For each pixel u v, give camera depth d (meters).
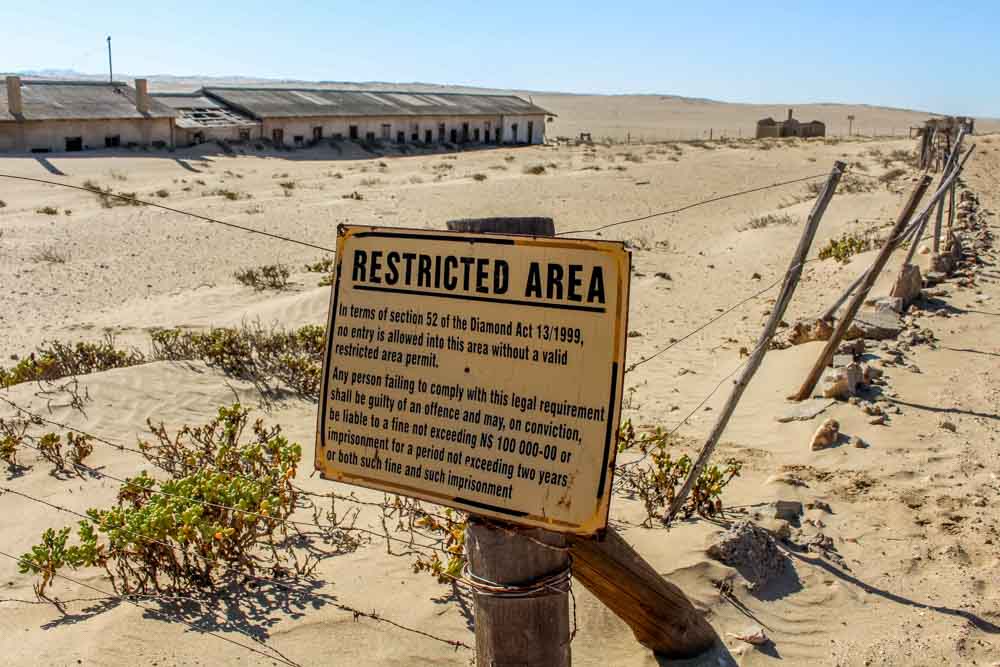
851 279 16.39
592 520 3.30
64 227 25.77
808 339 11.91
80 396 9.92
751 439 8.57
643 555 5.73
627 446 7.91
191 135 56.03
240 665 4.74
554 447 3.36
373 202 31.06
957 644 4.94
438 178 40.34
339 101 65.81
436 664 4.82
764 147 54.31
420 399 3.60
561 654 3.62
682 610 4.61
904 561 5.88
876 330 11.58
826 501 6.82
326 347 3.78
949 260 15.97
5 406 9.57
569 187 35.12
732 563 5.61
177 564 5.71
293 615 5.28
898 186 31.83
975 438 8.01
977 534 6.18
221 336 12.01
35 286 19.36
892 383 9.69
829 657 4.88
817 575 5.70
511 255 3.42
